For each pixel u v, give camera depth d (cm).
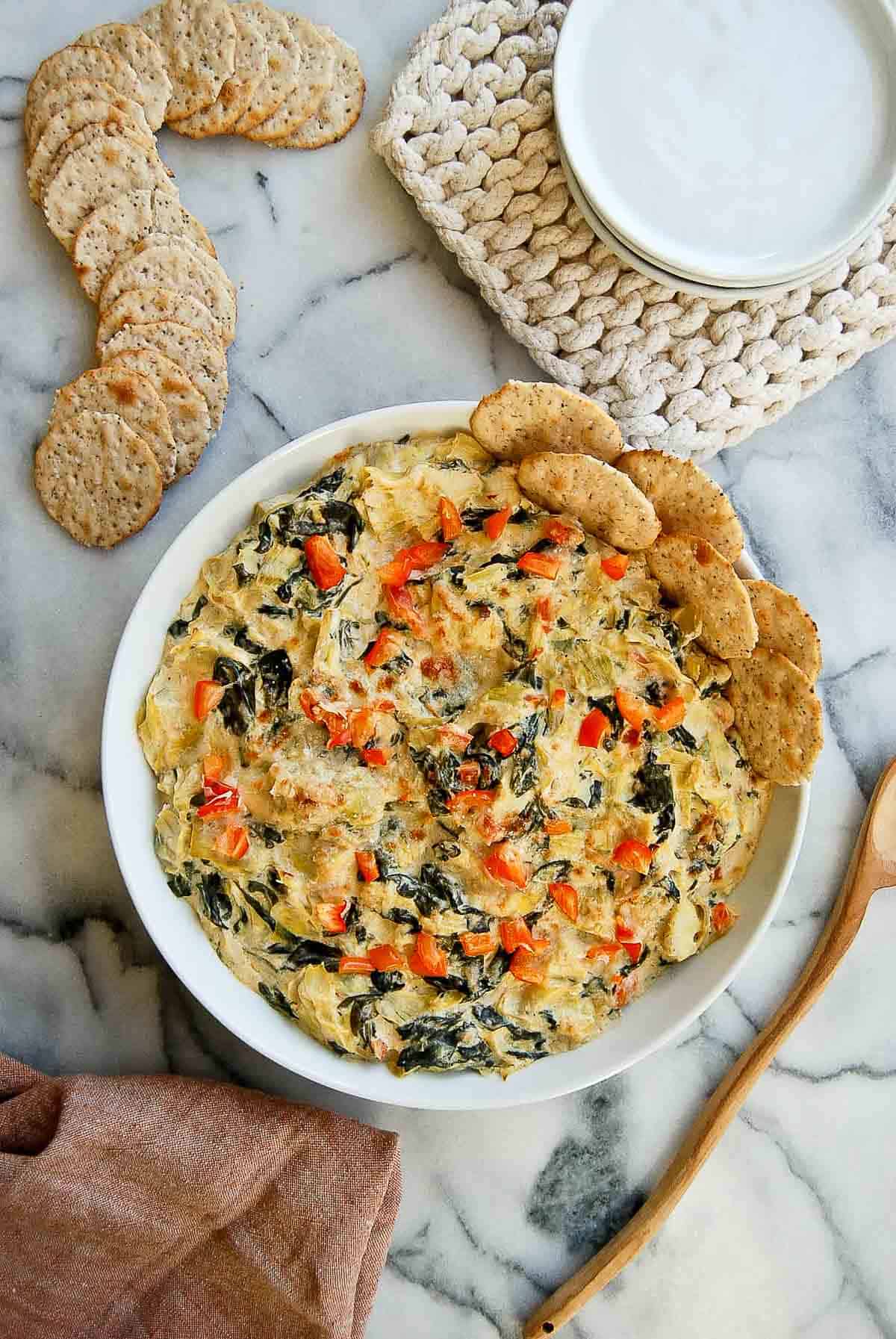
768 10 72
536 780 66
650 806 67
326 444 68
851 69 72
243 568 67
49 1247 70
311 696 65
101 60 72
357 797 65
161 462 73
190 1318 70
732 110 72
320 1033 67
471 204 73
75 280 74
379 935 67
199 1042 75
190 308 73
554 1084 68
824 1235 78
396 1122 76
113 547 74
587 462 64
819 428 77
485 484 68
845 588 77
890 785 76
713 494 65
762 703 68
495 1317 76
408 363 76
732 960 68
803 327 74
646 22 71
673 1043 77
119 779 67
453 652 67
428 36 73
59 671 74
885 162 72
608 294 74
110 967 75
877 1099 78
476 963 67
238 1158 70
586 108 71
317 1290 69
